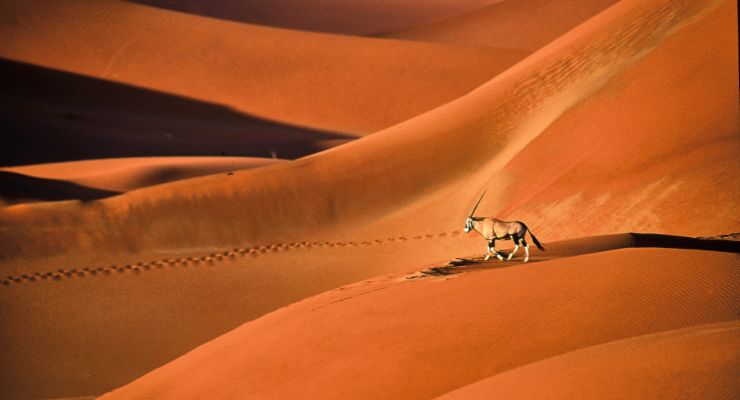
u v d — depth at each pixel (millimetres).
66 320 67750
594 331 27250
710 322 25875
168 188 95688
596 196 71312
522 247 46062
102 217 89000
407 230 87375
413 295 34531
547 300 30016
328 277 77375
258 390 30312
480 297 31953
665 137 73000
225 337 39219
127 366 58969
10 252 82250
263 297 72500
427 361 28078
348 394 27594
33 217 87562
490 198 83875
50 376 57281
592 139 80125
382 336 30703
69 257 82875
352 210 96562
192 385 33625
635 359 21203
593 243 46062
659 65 82938
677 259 31625
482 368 26875
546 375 22109
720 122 71375
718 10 84500
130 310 69625
